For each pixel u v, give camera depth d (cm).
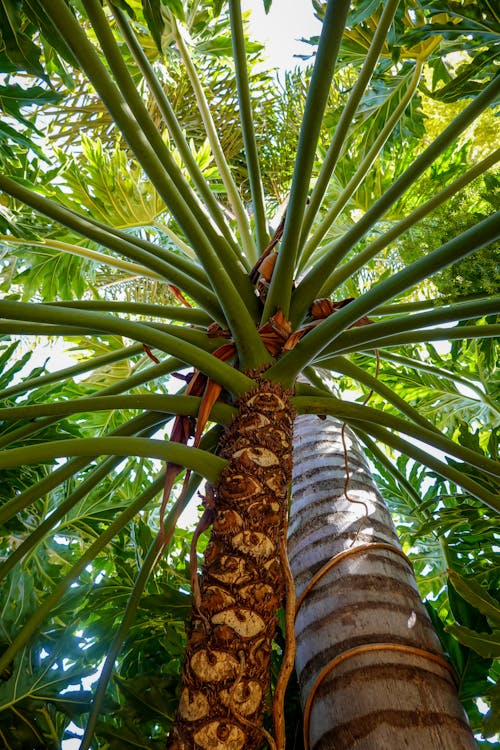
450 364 351
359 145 382
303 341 175
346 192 270
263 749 202
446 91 266
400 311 227
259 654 134
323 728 141
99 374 405
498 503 183
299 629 167
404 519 345
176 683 201
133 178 362
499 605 175
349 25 269
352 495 198
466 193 197
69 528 287
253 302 204
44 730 188
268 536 147
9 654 174
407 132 362
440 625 209
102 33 162
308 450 224
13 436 202
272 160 527
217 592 139
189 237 179
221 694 127
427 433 184
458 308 169
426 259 153
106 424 380
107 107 168
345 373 220
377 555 174
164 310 222
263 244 236
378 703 137
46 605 184
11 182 181
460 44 287
